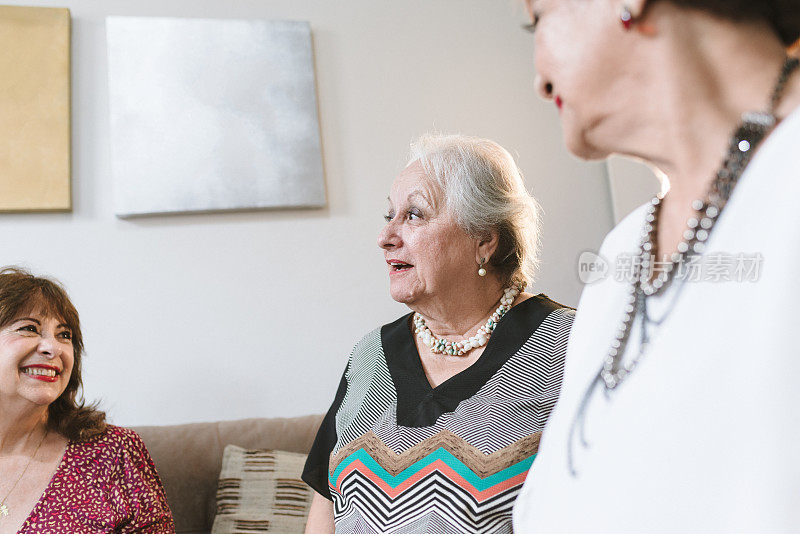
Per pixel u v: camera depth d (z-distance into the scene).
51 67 3.10
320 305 3.23
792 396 0.40
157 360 3.05
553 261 3.43
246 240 3.21
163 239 3.14
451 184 1.58
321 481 1.67
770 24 0.51
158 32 3.25
